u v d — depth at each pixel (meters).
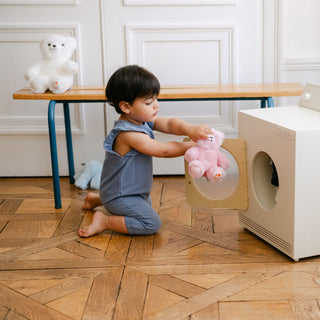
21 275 1.45
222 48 2.27
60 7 2.24
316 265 1.47
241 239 1.66
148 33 2.26
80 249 1.61
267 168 1.65
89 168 2.25
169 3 2.22
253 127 1.59
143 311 1.26
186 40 2.26
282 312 1.24
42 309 1.28
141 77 1.56
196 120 2.34
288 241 1.49
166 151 1.61
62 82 1.88
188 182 1.73
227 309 1.26
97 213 1.73
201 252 1.57
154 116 1.63
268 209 1.61
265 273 1.43
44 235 1.73
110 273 1.45
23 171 2.42
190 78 2.31
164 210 1.94
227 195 1.73
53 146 1.92
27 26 2.24
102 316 1.24
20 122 2.35
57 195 1.97
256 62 2.29
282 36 2.26
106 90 1.62
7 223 1.84
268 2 2.22
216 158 1.56
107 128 2.37
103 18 2.24
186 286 1.37
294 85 2.08
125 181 1.69
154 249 1.60
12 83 2.31
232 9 2.24
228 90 1.95
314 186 1.44
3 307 1.29
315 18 2.27
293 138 1.40
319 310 1.25
